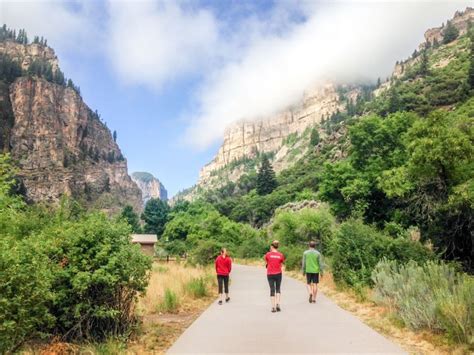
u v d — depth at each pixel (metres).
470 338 6.64
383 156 28.55
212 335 8.02
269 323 9.23
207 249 33.03
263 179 140.62
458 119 16.98
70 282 6.89
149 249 65.44
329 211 34.75
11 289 5.43
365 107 158.88
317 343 7.23
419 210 18.28
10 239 6.19
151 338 7.86
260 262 44.19
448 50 191.25
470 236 14.53
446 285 8.66
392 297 10.56
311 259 12.84
